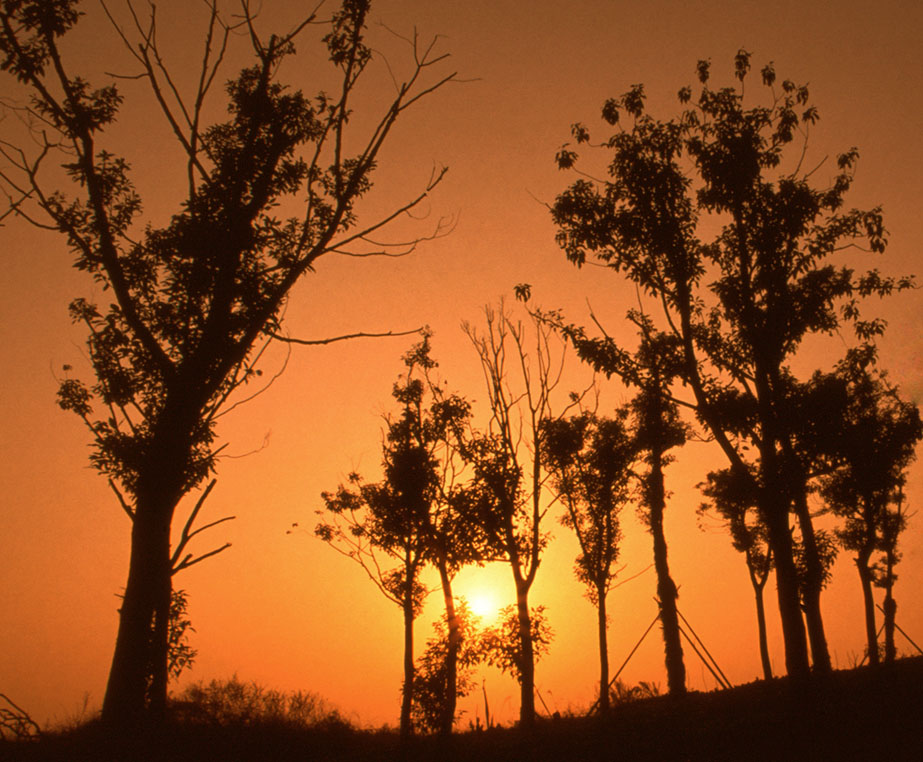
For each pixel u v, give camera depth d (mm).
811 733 16594
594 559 32625
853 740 15914
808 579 21719
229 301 15805
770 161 21578
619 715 24469
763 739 16828
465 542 27406
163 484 14508
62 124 16359
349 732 25219
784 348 21031
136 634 13766
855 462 20578
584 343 21188
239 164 16750
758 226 20906
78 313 20875
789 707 17438
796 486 19109
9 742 13789
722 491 20391
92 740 13180
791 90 21453
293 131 17500
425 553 29188
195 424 15211
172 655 20031
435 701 25766
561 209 21719
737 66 21734
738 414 19359
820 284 20500
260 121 17109
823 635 25531
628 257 21578
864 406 21953
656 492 33281
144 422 17797
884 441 24953
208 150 17109
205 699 23750
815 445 19141
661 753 17219
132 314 15289
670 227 20922
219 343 15492
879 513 30328
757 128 21438
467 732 28484
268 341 16859
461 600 27266
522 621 27031
